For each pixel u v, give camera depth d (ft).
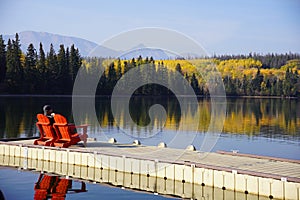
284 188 27.02
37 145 40.57
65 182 32.73
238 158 34.96
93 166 36.32
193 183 30.94
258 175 28.04
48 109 42.19
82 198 28.19
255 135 65.57
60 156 38.34
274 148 52.26
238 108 125.90
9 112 96.02
